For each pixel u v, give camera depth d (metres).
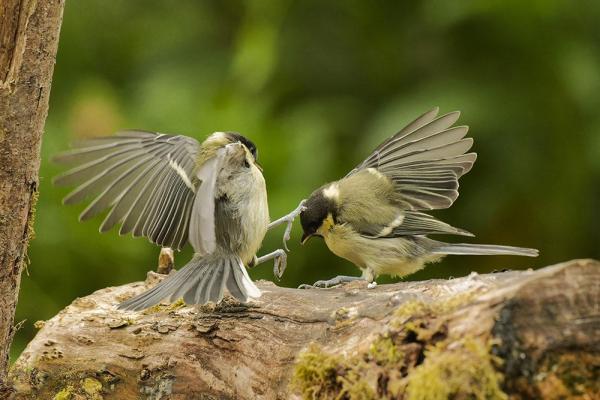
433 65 14.21
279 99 14.48
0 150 7.01
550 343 5.58
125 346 8.02
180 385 7.77
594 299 5.67
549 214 13.55
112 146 8.10
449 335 5.82
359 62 14.57
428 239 10.43
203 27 15.69
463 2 13.46
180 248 8.29
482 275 6.81
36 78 7.08
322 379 6.52
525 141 13.55
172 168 8.35
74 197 7.93
